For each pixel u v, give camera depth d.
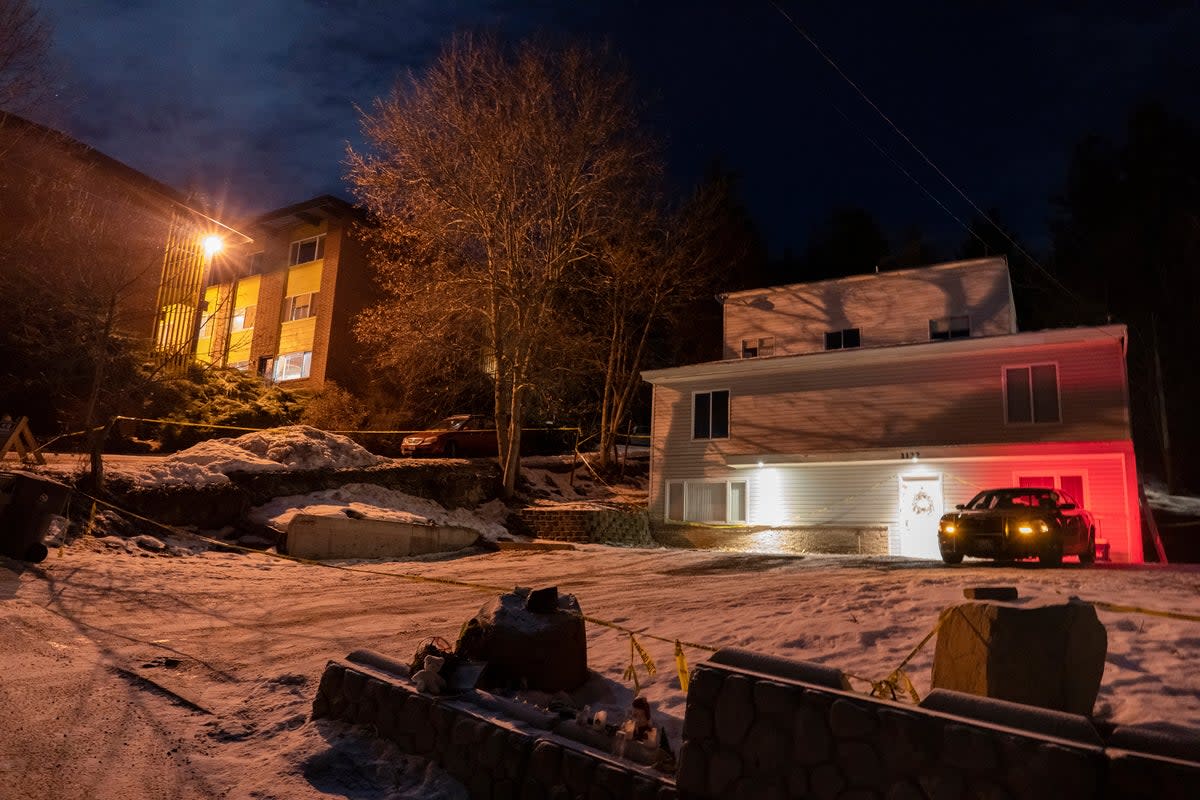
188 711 5.79
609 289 32.81
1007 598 4.59
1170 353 36.41
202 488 17.81
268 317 39.31
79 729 5.25
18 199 22.03
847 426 23.17
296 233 39.69
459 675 5.04
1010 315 24.67
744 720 3.35
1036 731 2.82
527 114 25.56
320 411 31.66
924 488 21.52
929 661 6.02
